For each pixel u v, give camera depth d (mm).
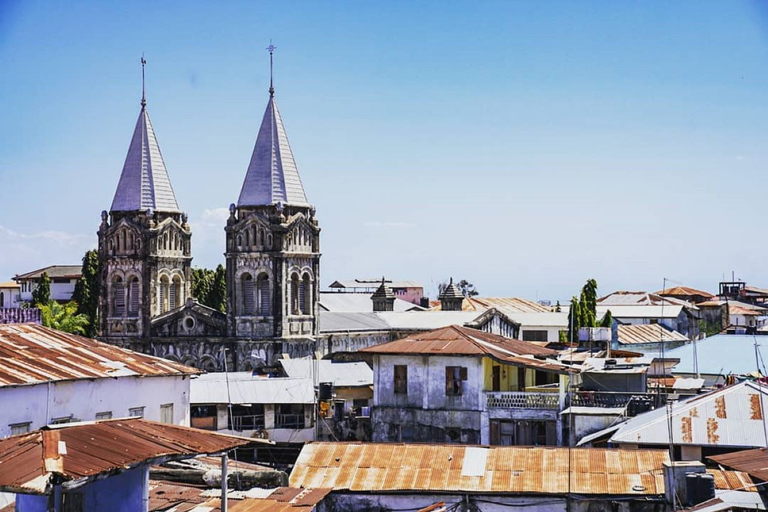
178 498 50969
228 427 100500
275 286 161375
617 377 94875
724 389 73125
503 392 88938
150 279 168750
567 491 58000
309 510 50906
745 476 57938
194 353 165000
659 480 58562
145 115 174375
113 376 73438
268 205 162375
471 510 59031
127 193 171375
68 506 40594
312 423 100250
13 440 40094
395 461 62781
